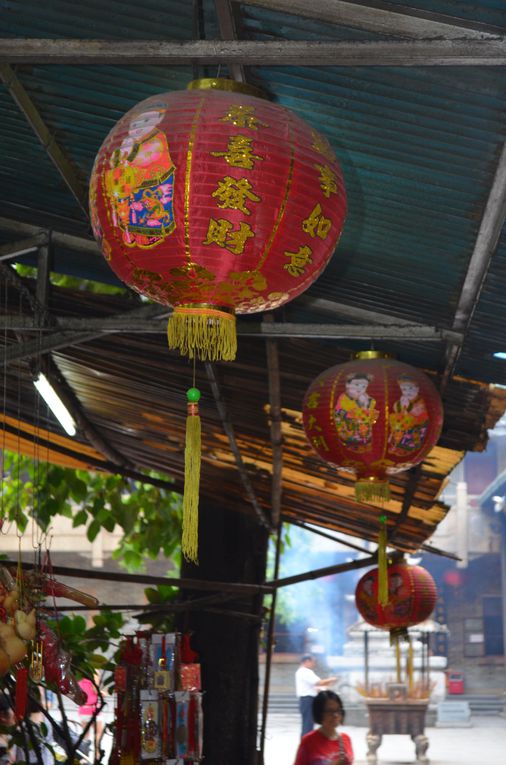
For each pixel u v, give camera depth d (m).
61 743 7.62
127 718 6.30
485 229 3.55
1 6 3.26
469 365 5.38
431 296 4.50
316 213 2.72
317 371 5.51
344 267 4.43
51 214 4.56
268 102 2.75
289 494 7.71
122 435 7.55
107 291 9.76
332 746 6.20
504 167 3.25
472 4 2.69
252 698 7.91
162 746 6.15
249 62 2.81
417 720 15.36
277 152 2.66
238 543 8.09
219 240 2.68
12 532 24.19
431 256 4.11
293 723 22.56
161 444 7.43
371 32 2.93
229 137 2.64
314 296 4.84
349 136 3.51
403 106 3.26
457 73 3.01
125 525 10.29
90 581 26.55
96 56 2.81
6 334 5.57
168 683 6.23
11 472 10.48
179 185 2.63
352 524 8.04
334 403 4.90
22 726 6.54
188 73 3.36
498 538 30.84
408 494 6.39
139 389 6.26
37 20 3.30
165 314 4.64
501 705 27.56
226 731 7.69
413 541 8.09
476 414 5.72
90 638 7.17
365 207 3.88
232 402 5.98
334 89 3.27
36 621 4.57
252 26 3.08
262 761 8.27
